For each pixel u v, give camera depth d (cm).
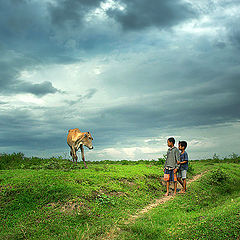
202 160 2466
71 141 1318
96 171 1126
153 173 1233
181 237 514
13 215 629
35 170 1132
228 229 503
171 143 1011
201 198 905
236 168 1752
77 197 733
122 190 894
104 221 627
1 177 889
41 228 574
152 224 598
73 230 570
